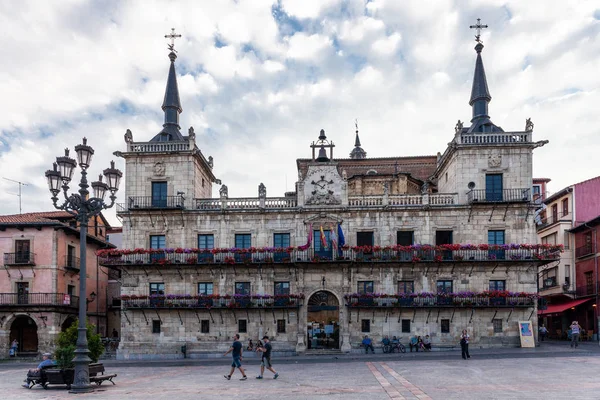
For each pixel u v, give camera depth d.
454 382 22.03
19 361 43.06
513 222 42.72
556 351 36.34
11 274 47.09
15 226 47.41
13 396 20.62
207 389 21.53
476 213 43.03
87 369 21.42
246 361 36.97
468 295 41.38
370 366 30.45
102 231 58.19
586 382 21.12
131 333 43.34
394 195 44.16
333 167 44.50
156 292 44.03
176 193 44.88
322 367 30.77
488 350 39.28
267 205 44.69
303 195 44.31
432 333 42.00
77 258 51.41
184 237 44.47
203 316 43.25
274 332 42.69
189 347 42.84
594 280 49.16
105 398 19.30
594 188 53.59
